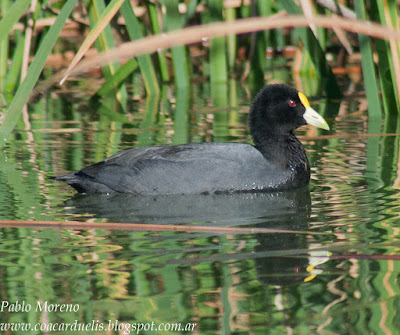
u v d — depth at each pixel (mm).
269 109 12750
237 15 21797
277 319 7121
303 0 15750
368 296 7543
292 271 8250
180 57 20328
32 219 10438
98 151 14422
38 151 14484
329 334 6805
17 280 8109
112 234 9758
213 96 20156
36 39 21500
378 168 13055
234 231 9828
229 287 7867
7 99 18906
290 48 25750
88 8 16719
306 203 11297
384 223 9914
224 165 12125
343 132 15820
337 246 9039
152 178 12133
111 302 7551
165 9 17703
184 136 15578
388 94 16578
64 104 19516
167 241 9422
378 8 14445
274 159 12516
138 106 19047
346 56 24516
